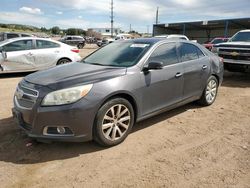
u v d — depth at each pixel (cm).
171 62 504
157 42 498
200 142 433
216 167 358
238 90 812
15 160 375
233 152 400
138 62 449
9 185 320
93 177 335
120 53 493
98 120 385
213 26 4209
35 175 340
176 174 341
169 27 4472
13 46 993
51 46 1072
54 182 326
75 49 1143
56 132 374
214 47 997
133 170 350
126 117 423
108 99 396
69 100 366
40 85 384
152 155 389
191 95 559
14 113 412
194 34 4853
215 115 563
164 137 450
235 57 917
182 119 536
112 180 329
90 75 404
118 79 409
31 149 404
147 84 448
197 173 344
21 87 409
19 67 999
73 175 340
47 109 364
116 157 383
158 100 477
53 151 399
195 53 576
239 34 1045
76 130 372
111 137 407
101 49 552
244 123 519
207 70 591
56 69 457
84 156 385
